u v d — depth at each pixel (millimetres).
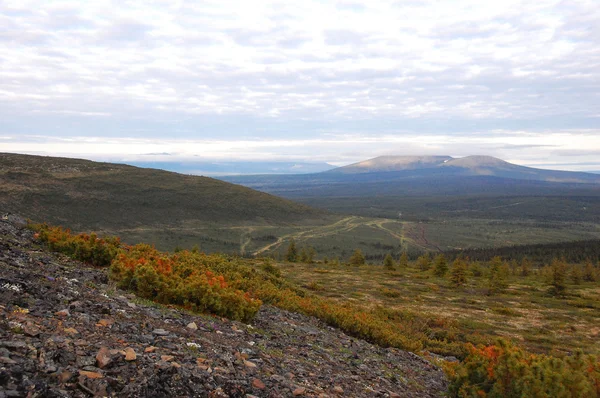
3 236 14406
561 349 29375
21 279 8594
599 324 39438
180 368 5918
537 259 141375
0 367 4398
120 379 5137
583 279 85250
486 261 141625
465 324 35312
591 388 8258
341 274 68688
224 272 20469
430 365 14680
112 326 7258
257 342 10109
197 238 182875
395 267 87938
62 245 15070
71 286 9461
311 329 14430
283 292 20203
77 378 4859
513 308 46594
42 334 5820
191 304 11312
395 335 17734
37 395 4211
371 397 8383
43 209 168375
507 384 8484
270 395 6391
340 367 10234
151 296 11141
